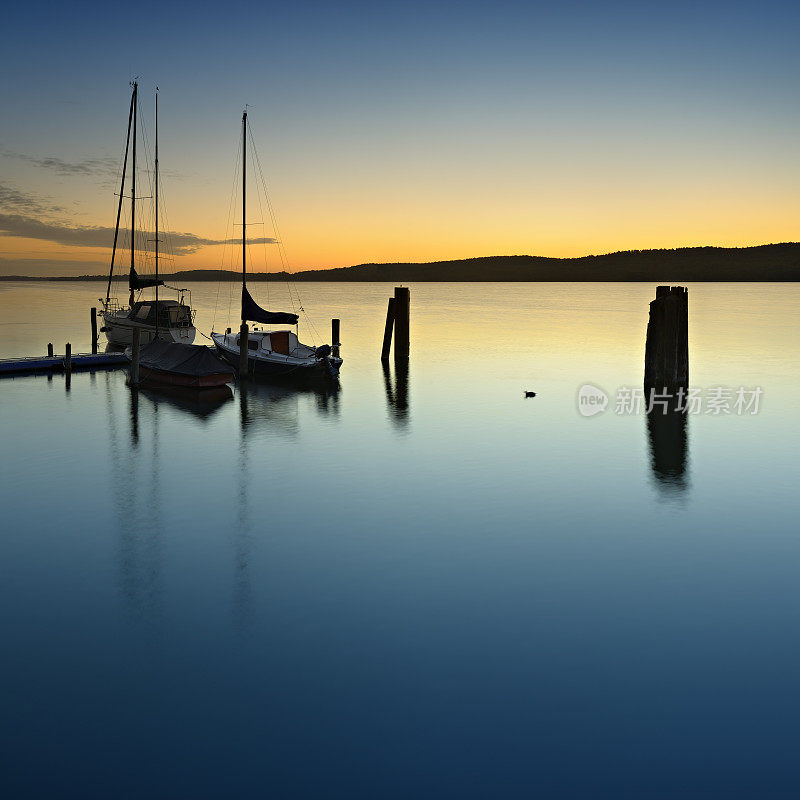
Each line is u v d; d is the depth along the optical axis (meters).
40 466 20.91
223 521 16.41
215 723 9.01
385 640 11.03
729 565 13.94
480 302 144.62
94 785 7.95
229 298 179.88
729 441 23.73
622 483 19.27
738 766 8.20
